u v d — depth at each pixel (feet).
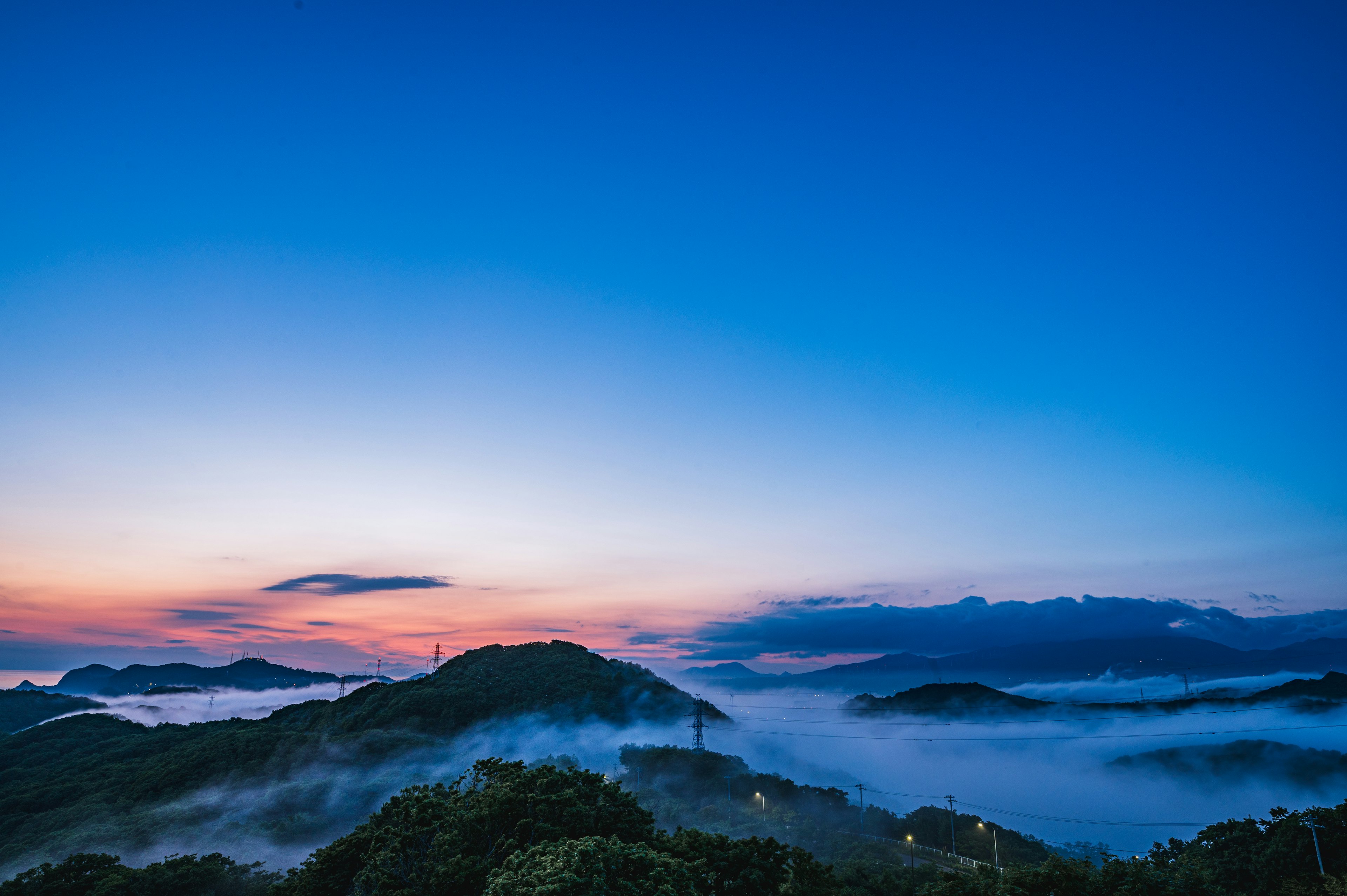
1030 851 274.36
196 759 435.94
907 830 298.76
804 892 120.16
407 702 561.02
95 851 306.76
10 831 362.53
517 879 82.89
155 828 332.19
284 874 270.67
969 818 310.45
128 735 602.03
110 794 403.75
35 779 475.31
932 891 131.85
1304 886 145.59
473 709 564.30
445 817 122.01
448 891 104.68
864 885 200.44
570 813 121.60
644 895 86.22
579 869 82.48
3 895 168.76
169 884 172.55
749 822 312.91
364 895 115.75
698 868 108.68
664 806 339.57
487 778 144.56
